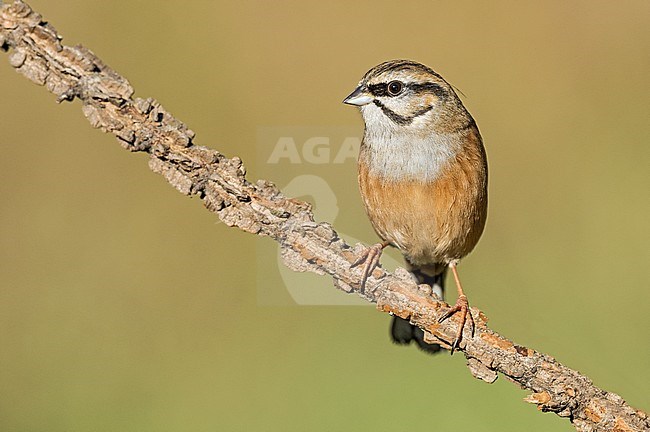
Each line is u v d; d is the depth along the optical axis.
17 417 10.87
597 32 16.62
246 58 15.55
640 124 15.57
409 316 6.24
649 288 12.88
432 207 8.00
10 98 14.43
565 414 6.06
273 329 12.41
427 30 16.50
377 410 10.66
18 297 12.89
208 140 14.52
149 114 5.95
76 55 5.84
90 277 13.15
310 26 16.16
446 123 7.99
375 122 8.07
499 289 12.85
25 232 13.54
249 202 6.16
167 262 13.40
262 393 11.32
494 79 16.06
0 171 14.08
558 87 16.08
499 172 15.16
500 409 10.52
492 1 16.94
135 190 14.08
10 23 5.78
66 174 14.15
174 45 15.53
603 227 14.12
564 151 15.30
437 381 11.13
